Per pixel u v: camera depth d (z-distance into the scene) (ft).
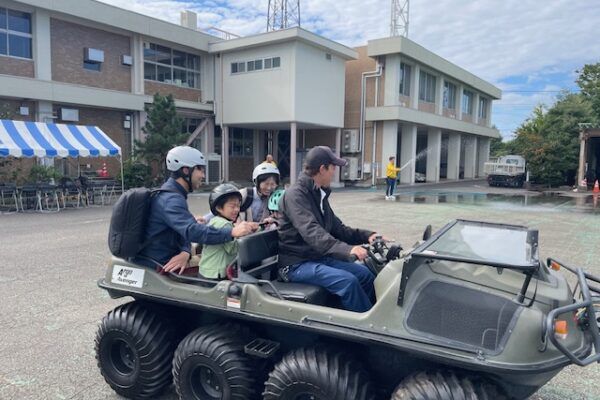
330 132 90.38
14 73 58.75
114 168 69.62
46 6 59.21
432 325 7.86
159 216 10.60
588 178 94.53
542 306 7.95
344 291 9.74
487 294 8.05
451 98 111.55
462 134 122.83
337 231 12.12
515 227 9.96
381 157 87.97
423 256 8.05
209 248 10.77
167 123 67.10
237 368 9.32
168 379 10.89
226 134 80.79
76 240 30.58
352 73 89.97
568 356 7.18
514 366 7.08
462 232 9.83
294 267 10.46
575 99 100.37
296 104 72.38
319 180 10.77
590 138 89.76
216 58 80.38
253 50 75.61
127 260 11.02
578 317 8.67
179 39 75.36
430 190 80.59
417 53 88.22
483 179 126.62
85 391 11.47
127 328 10.76
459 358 7.30
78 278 21.40
